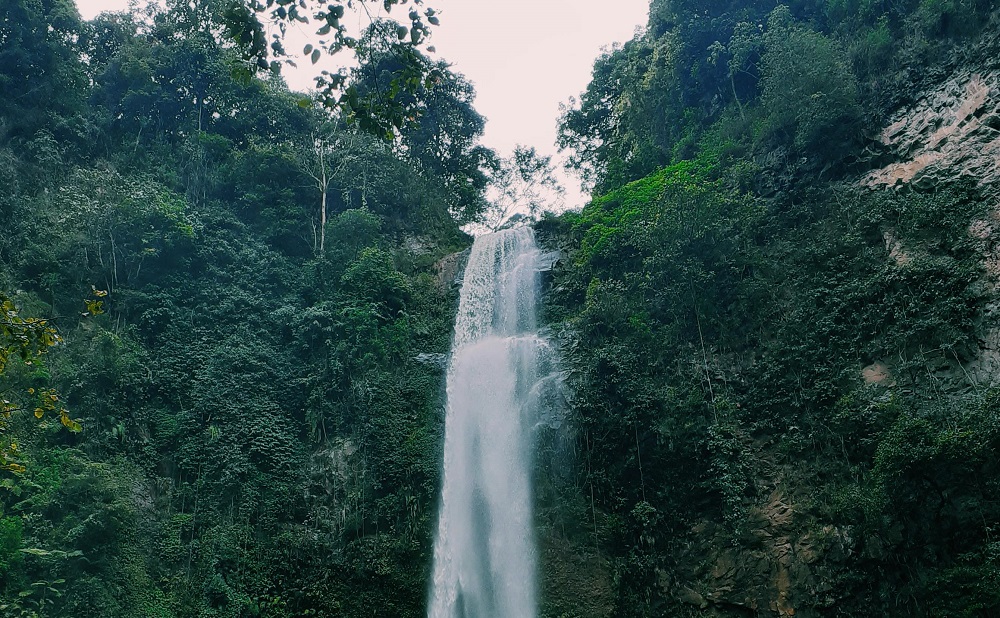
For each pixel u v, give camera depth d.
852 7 25.62
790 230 22.58
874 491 15.77
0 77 29.09
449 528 22.59
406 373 26.69
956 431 14.84
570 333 24.42
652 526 19.70
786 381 19.70
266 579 21.42
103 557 19.47
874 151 22.00
